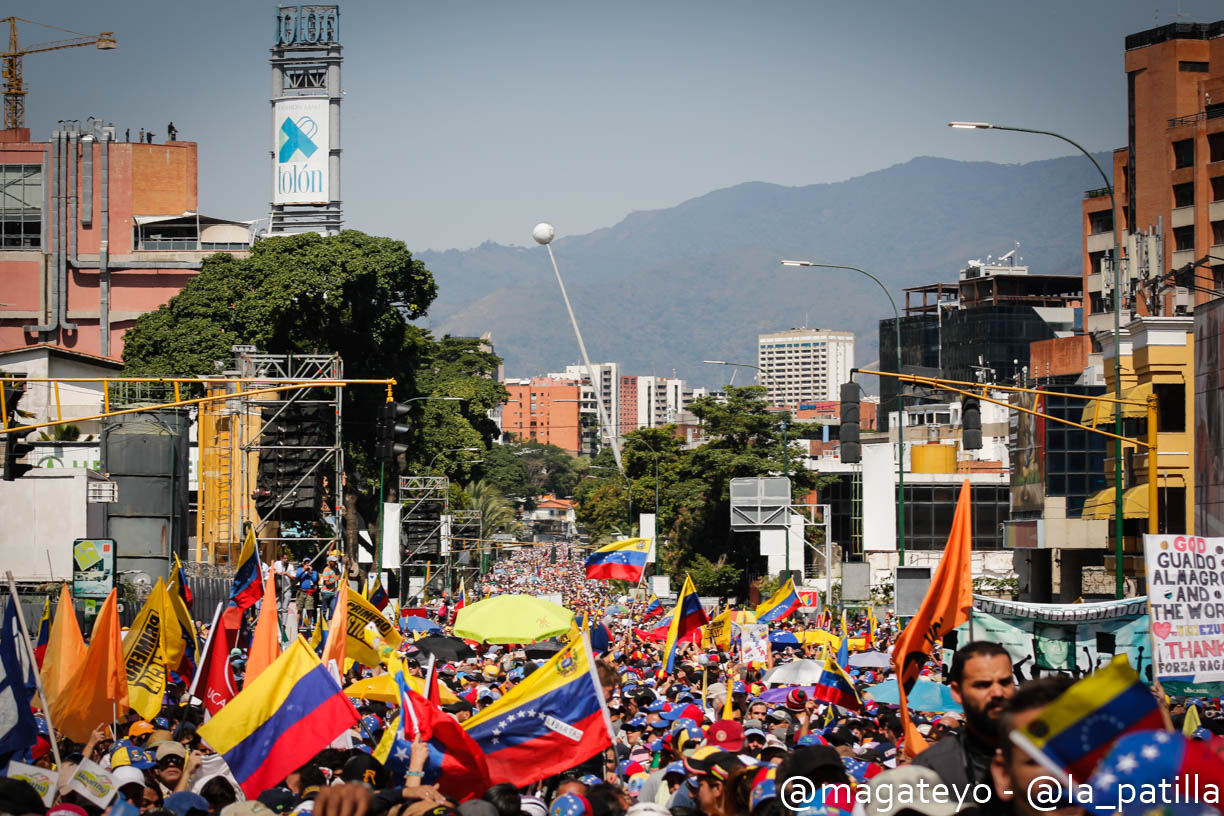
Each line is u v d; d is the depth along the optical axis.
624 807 28.48
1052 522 146.62
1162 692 39.31
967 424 83.38
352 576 140.88
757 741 35.19
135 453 131.25
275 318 197.00
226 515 163.00
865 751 36.91
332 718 33.12
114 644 44.31
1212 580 39.81
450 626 118.31
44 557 122.69
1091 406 159.88
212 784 31.52
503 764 32.84
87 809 28.14
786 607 110.06
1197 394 115.81
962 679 20.34
